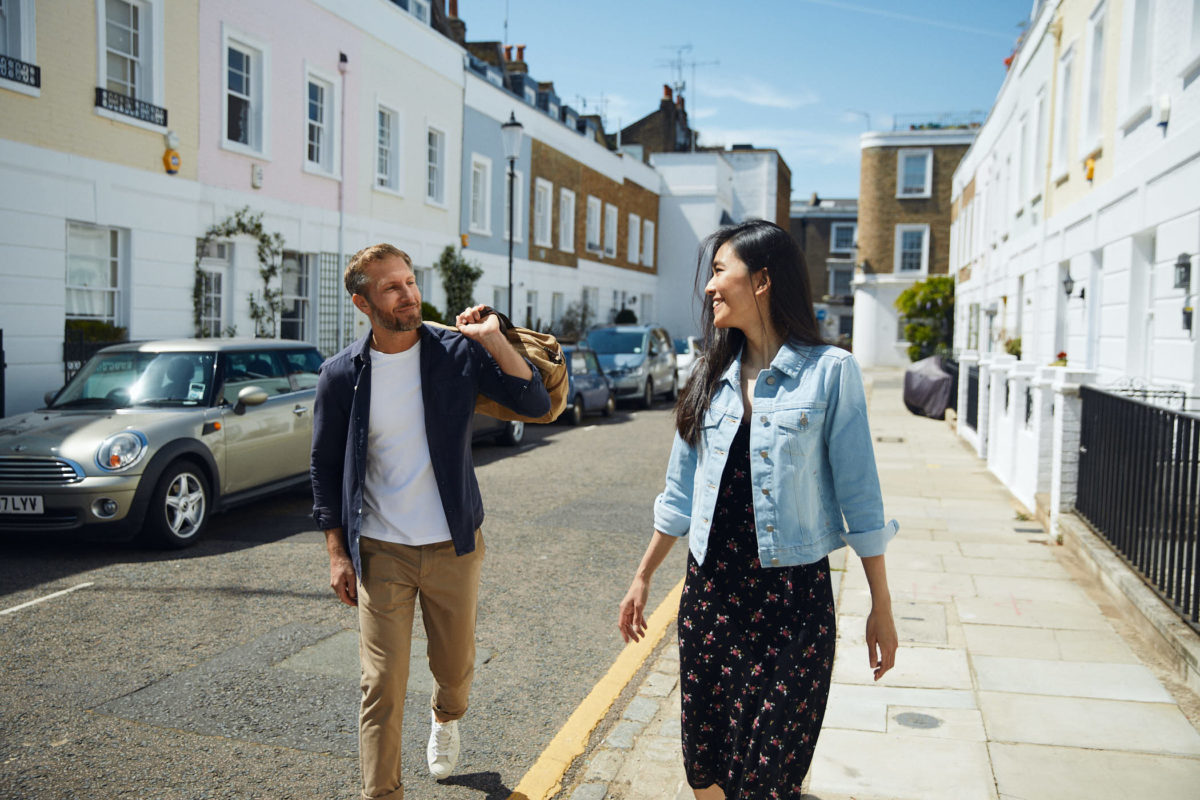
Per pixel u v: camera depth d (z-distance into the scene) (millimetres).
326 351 15930
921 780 3246
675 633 5109
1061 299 12836
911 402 18234
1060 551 6738
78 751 3520
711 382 2416
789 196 49562
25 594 5590
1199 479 4352
